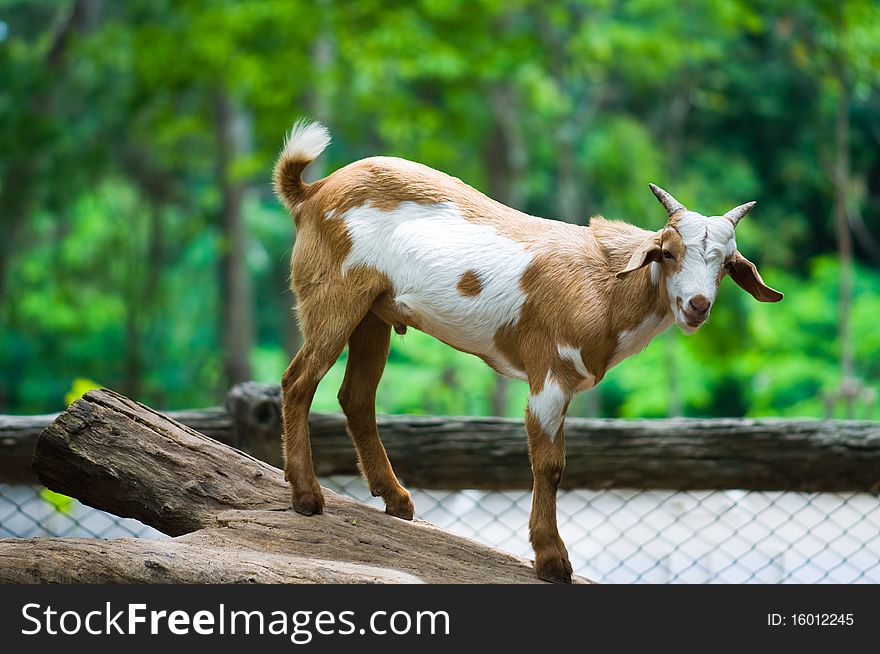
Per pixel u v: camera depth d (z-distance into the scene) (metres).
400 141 15.95
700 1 14.22
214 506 4.35
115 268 20.39
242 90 13.38
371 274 4.19
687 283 3.71
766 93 18.86
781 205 20.00
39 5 19.70
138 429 4.45
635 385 16.84
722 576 6.27
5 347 20.59
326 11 12.59
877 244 20.16
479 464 5.34
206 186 21.31
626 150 17.50
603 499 8.66
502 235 4.13
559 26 15.13
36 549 3.62
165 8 16.02
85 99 17.94
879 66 12.88
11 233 17.78
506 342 4.12
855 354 16.19
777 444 5.29
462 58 12.66
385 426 5.36
